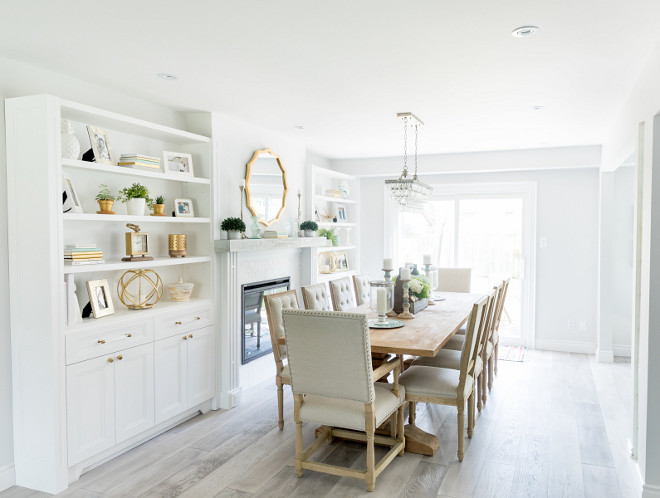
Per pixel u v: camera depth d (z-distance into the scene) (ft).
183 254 13.12
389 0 7.09
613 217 18.83
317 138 17.81
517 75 10.50
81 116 10.59
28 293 9.68
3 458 9.84
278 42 8.73
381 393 10.40
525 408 14.02
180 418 13.08
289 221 17.79
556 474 10.21
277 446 11.63
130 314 11.39
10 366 9.91
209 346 13.79
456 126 15.62
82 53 9.32
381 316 12.52
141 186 11.82
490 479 10.00
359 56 9.40
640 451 9.75
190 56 9.45
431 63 9.78
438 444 11.40
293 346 9.55
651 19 7.68
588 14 7.54
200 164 13.89
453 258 22.63
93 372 10.37
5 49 9.15
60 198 9.63
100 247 11.69
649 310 9.00
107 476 10.23
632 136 11.33
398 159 21.93
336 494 9.45
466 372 10.77
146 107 12.77
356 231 23.61
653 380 8.98
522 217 21.44
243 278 15.39
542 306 21.16
